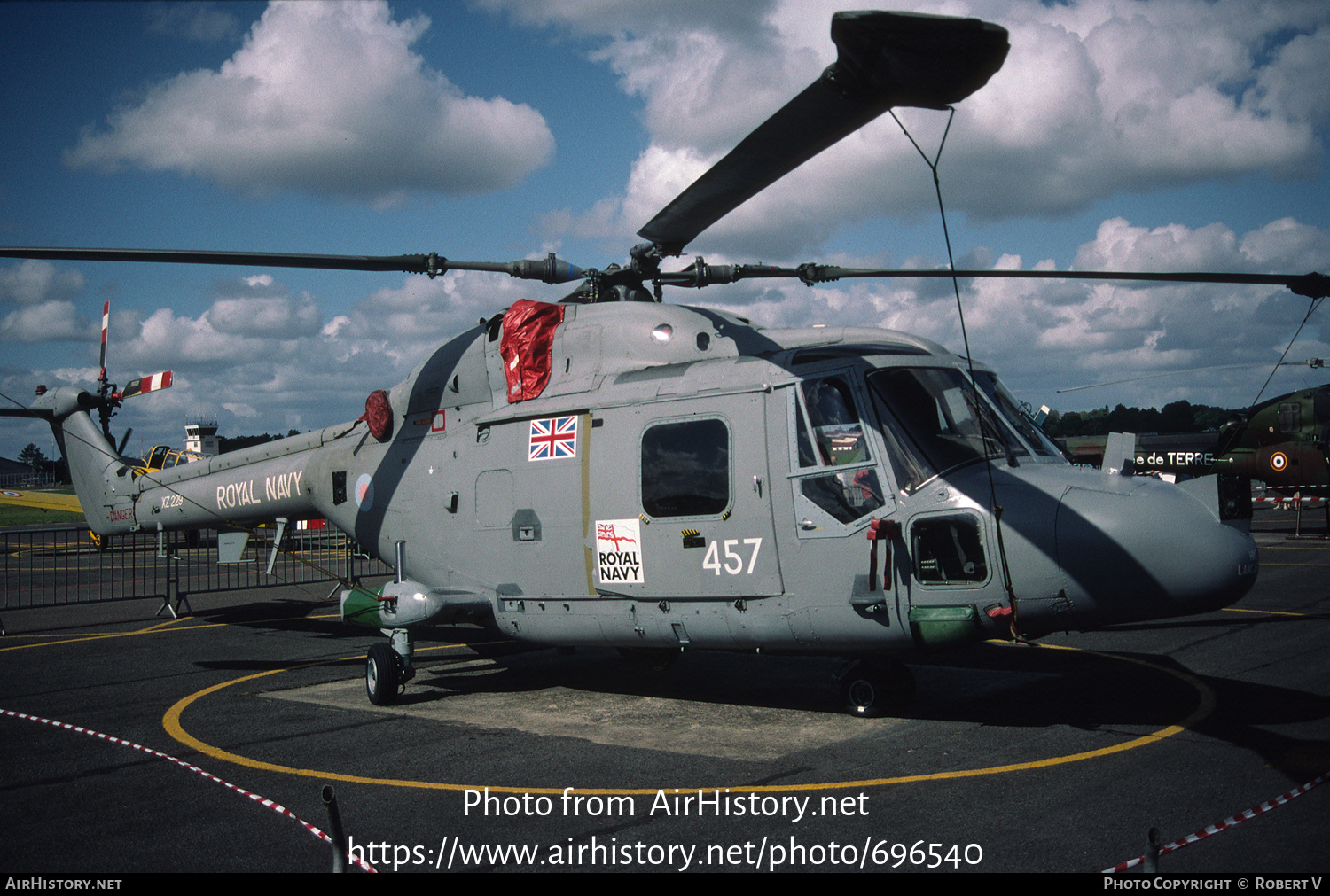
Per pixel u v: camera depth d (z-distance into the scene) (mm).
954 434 6711
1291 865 4047
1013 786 5281
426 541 9383
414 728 7293
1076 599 6039
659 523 7441
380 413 10141
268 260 7602
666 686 8773
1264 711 6766
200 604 16922
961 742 6277
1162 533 5918
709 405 7367
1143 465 28172
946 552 6355
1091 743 6094
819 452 6812
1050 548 6051
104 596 17391
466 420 9164
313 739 7012
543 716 7637
